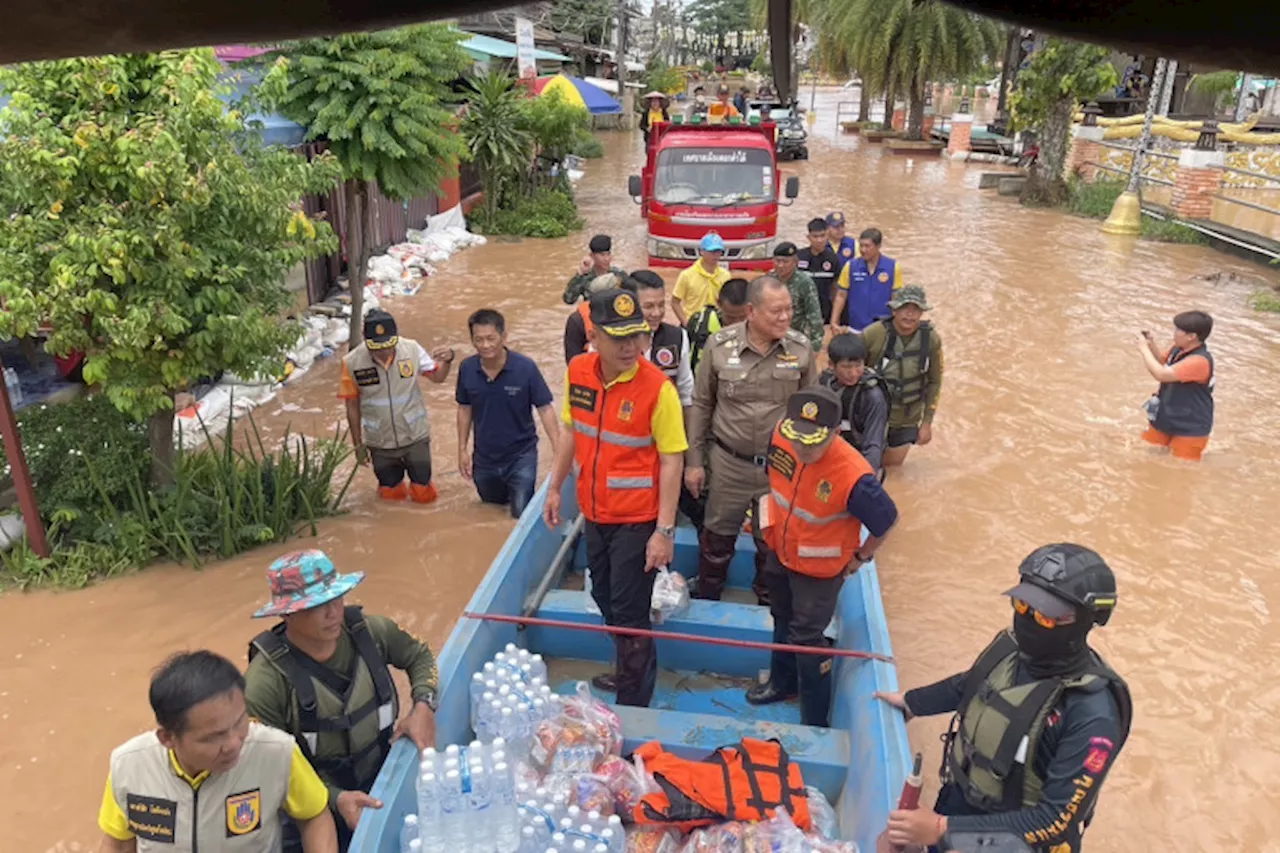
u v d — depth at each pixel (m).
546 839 3.17
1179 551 6.42
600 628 4.20
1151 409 8.05
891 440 7.32
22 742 4.58
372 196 14.06
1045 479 7.49
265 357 6.35
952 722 3.15
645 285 5.13
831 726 4.34
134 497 6.11
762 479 4.81
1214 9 0.58
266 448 7.93
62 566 5.97
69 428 6.54
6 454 6.11
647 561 4.11
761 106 31.41
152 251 5.56
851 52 34.41
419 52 10.05
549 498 4.57
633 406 3.96
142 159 5.34
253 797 2.65
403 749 3.37
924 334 6.97
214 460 6.70
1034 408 9.02
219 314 5.89
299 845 3.24
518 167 17.91
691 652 4.87
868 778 3.43
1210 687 5.07
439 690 3.67
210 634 5.41
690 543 5.65
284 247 6.46
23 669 5.09
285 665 3.07
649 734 4.03
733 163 14.59
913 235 17.91
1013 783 2.67
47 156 5.21
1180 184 18.38
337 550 6.36
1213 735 4.71
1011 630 2.86
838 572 4.04
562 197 19.03
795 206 21.16
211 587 5.90
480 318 6.18
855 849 3.27
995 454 7.97
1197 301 13.09
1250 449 8.12
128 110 5.64
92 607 5.67
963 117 31.23
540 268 14.98
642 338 3.79
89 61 5.40
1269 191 20.75
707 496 5.31
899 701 3.55
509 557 4.80
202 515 6.32
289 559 2.99
